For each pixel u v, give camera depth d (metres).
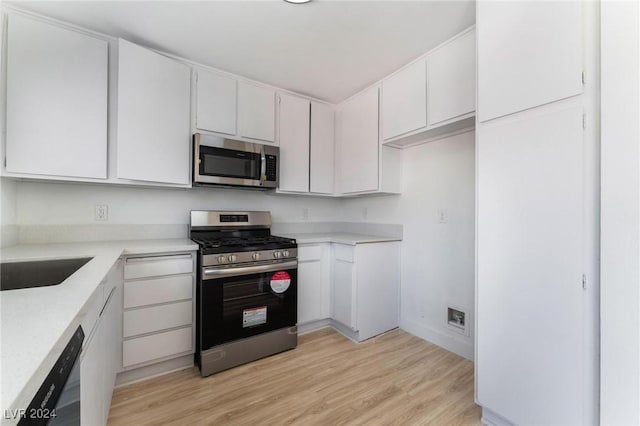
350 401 1.67
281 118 2.67
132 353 1.79
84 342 0.86
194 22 1.77
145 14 1.69
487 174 1.47
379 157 2.59
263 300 2.19
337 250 2.66
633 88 1.01
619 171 1.04
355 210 3.29
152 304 1.86
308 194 2.92
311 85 2.64
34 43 1.65
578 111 1.15
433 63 2.09
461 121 1.95
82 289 0.85
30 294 0.80
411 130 2.27
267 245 2.21
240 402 1.66
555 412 1.22
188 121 2.17
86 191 2.06
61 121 1.72
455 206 2.32
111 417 1.51
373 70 2.38
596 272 1.12
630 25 1.02
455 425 1.49
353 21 1.76
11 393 0.37
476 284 1.52
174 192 2.42
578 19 1.15
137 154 1.94
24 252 1.52
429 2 1.59
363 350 2.32
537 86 1.28
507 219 1.39
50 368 0.50
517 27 1.35
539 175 1.27
